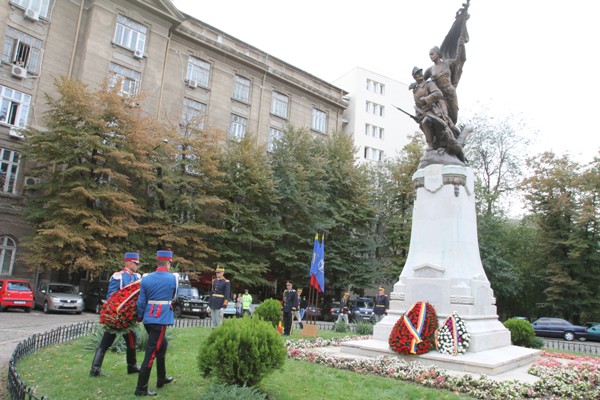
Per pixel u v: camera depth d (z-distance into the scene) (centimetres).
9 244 2405
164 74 3136
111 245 2206
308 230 2956
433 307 1036
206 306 2312
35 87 2575
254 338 589
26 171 2477
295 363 870
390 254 3441
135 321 680
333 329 1741
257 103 3703
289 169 3030
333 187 3359
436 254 1116
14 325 1503
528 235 3672
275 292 3281
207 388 573
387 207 3538
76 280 2530
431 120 1222
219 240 2731
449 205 1139
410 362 880
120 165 2364
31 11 2544
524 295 3738
